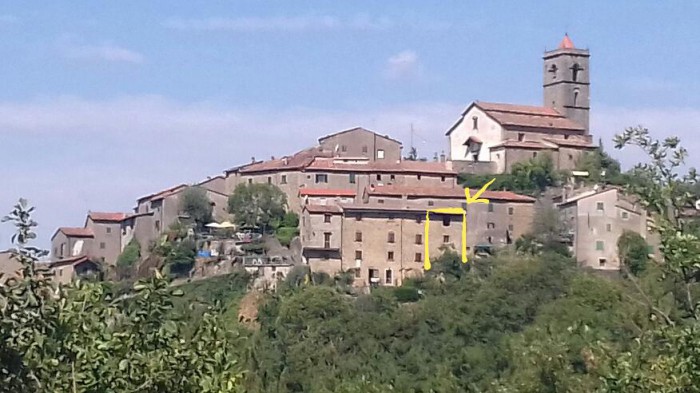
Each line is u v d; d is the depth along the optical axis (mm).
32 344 20031
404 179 146250
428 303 103500
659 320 24234
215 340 21766
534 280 103562
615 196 131500
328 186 146000
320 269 134375
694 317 23656
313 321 100938
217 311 22641
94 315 21516
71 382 20531
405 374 86250
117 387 20828
